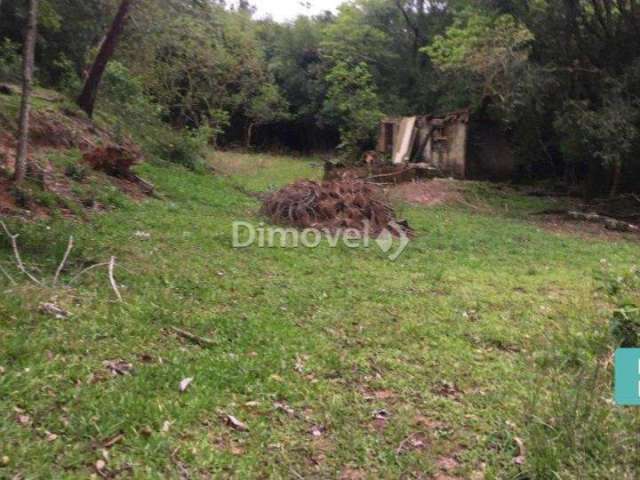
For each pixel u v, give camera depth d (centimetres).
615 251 1044
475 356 480
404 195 1653
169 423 327
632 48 1638
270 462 310
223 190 1340
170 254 712
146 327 461
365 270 767
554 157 2023
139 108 1725
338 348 475
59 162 1029
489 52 1658
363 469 314
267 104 2897
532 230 1251
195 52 2080
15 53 1441
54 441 296
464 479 312
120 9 1377
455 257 909
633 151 1595
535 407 372
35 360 374
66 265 585
